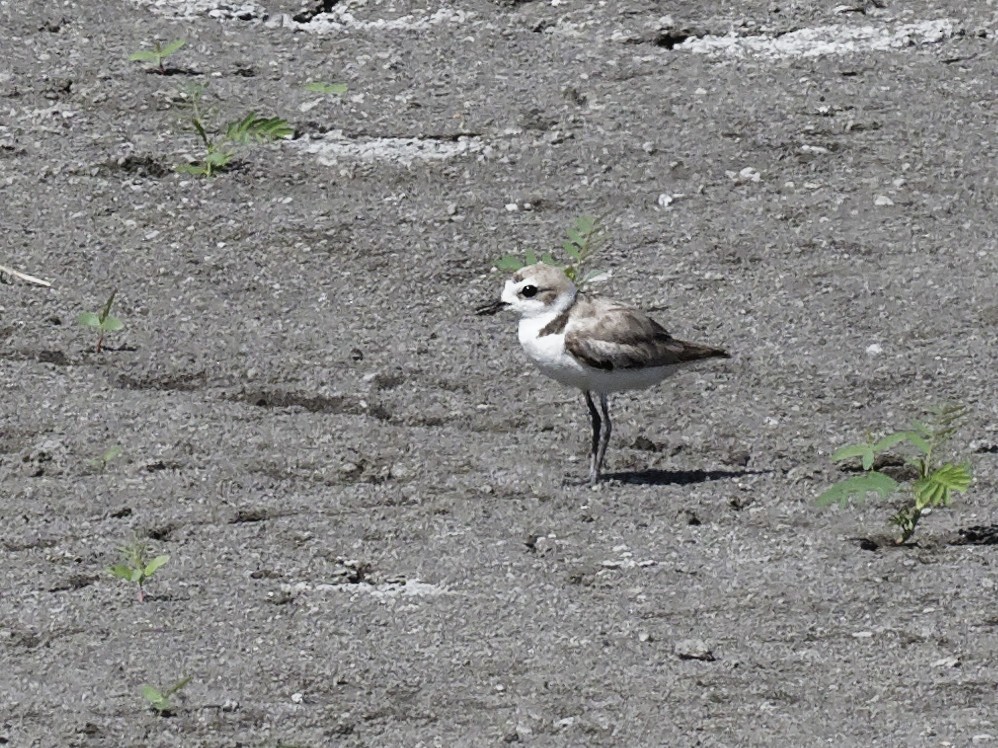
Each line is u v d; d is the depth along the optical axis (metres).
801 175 16.27
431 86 17.69
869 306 14.30
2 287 14.38
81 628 10.15
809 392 13.16
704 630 10.08
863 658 9.77
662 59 18.23
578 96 17.45
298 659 9.78
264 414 12.88
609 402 13.08
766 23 18.94
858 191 16.02
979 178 16.19
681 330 13.99
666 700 9.37
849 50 18.41
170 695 9.45
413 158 16.50
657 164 16.36
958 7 19.27
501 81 17.78
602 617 10.22
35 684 9.59
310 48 18.47
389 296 14.50
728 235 15.34
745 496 11.77
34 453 12.18
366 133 16.88
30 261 14.79
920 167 16.36
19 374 13.26
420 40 18.62
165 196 15.84
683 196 15.94
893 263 14.92
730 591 10.51
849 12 19.16
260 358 13.52
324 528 11.30
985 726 9.08
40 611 10.32
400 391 13.16
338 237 15.27
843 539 11.20
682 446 12.55
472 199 15.87
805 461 12.34
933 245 15.19
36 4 19.03
